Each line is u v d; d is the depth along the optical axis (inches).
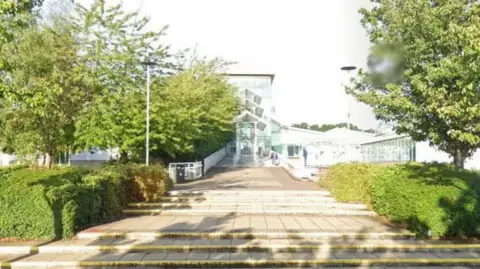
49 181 367.9
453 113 314.2
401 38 405.1
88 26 611.8
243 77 1766.7
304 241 339.0
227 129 1224.8
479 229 341.1
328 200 508.4
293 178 848.9
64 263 287.4
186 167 812.6
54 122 451.5
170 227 376.8
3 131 439.5
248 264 289.6
